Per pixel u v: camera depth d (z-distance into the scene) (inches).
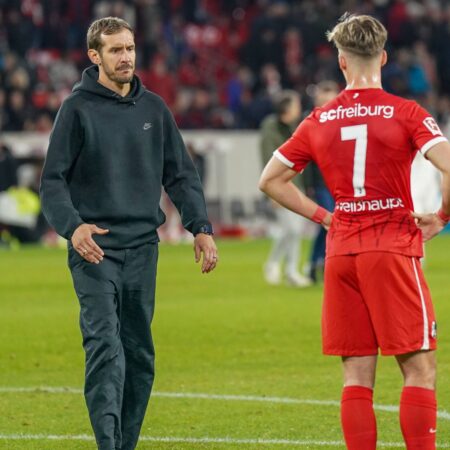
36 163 3703.3
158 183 1032.2
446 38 4800.7
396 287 916.0
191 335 1790.1
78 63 4466.0
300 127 965.8
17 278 2664.9
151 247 1024.9
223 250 3417.8
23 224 3673.7
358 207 930.7
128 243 1010.1
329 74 4468.5
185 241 3814.0
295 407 1274.6
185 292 2356.1
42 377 1491.1
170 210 3806.6
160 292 2358.5
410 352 917.8
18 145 3686.0
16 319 1983.3
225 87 4719.5
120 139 1013.8
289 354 1619.1
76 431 1176.8
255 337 1763.0
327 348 941.2
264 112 4168.3
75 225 981.8
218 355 1624.0
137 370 1027.3
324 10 4697.3
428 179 2277.3
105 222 1010.7
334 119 939.3
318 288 2417.6
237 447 1099.3
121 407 1010.1
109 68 1008.2
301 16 4571.9
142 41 4527.6
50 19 4495.6
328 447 1093.1
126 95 1021.2
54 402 1326.3
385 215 927.0
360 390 924.6
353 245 925.2
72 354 1656.0
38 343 1743.4
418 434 911.0
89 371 974.4
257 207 3924.7
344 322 932.0
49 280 2620.6
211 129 4197.8
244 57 4547.2
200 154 3882.9
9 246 3656.5
